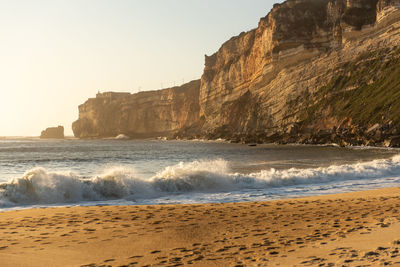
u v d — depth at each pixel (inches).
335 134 3631.9
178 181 864.3
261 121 5152.6
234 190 858.1
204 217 522.9
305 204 619.5
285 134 4429.1
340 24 4653.1
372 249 300.7
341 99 4077.3
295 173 1042.1
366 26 4419.3
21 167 1768.0
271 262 289.1
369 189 844.6
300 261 284.7
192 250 347.9
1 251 352.2
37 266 305.9
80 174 1370.6
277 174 1008.2
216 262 300.7
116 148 4375.0
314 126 4131.4
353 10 4584.2
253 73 6067.9
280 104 4894.2
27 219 515.5
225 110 6412.4
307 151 2689.5
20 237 411.2
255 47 6023.6
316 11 5182.1
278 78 5147.6
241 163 1667.1
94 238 404.5
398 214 471.8
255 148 3472.0
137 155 2738.7
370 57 4121.6
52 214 553.3
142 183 836.6
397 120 3026.6
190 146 4621.1
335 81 4293.8
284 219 490.9
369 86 3885.3
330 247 323.3
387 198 639.1
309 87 4613.7
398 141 2903.5
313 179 1008.9
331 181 993.5
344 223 437.7
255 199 740.0
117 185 798.5
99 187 781.9
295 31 5068.9
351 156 2042.3
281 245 347.6
